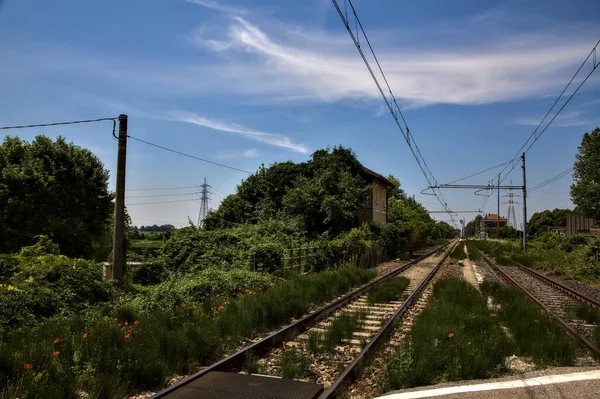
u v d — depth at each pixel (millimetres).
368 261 27094
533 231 99250
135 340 6992
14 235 21641
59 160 24016
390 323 9578
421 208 72938
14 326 8570
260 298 10898
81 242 23719
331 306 11750
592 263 21453
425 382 6238
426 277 19859
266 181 34656
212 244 21453
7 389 5070
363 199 33781
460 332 8164
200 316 9234
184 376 6715
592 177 37844
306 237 28094
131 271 18328
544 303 13594
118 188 13609
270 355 7711
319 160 34812
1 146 24016
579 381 5961
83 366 6207
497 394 5617
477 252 46125
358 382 6359
